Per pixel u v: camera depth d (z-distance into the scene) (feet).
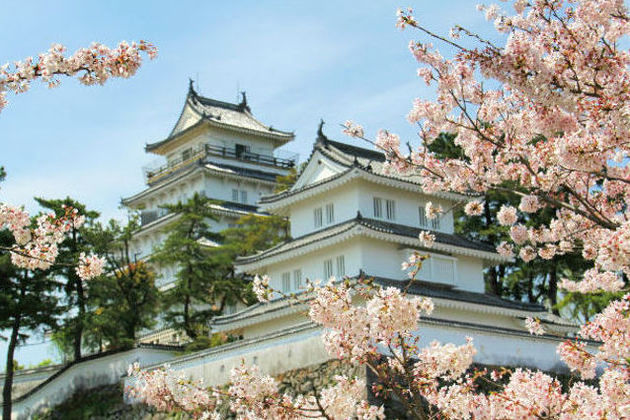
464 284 134.82
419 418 39.65
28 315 151.74
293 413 41.78
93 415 136.15
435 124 51.31
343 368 98.89
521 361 111.24
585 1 40.60
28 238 48.47
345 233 123.95
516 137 48.75
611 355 39.81
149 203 268.62
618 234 35.81
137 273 170.91
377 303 35.19
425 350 41.14
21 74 38.75
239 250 186.70
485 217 174.81
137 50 39.50
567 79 41.06
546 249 53.36
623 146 44.96
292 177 219.82
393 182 134.00
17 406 152.97
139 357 138.72
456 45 38.86
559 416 38.96
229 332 136.77
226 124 255.09
